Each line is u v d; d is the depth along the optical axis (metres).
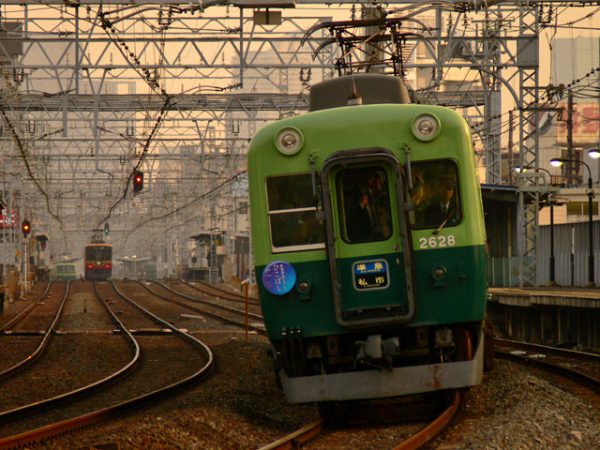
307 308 42.31
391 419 43.12
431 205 42.00
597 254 141.00
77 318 137.25
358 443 37.34
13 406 53.88
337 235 41.66
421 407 45.91
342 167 41.81
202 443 38.62
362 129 42.19
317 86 48.91
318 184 42.09
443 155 41.97
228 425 42.81
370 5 106.69
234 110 151.00
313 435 39.09
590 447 35.56
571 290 122.75
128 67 129.25
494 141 144.50
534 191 129.75
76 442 37.50
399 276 41.53
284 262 42.19
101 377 67.62
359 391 41.09
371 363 41.22
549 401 44.59
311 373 43.62
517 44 127.31
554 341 95.62
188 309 155.62
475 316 41.78
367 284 41.62
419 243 41.88
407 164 41.69
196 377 62.22
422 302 41.81
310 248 42.28
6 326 117.94
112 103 150.25
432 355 43.19
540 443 36.03
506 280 138.12
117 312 148.25
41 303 182.50
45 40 128.25
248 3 99.94
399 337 42.69
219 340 96.38
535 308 97.94
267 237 42.59
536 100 128.75
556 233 160.88
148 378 66.31
